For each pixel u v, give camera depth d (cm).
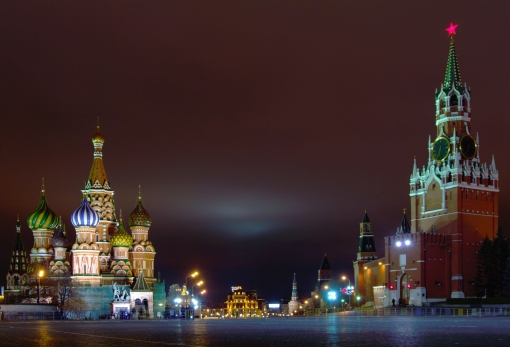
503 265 16150
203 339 4800
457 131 18575
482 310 13725
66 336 5425
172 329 6781
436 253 17638
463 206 17912
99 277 19188
